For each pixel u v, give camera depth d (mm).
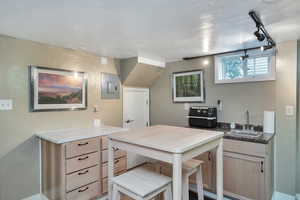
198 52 3031
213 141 1700
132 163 3441
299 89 2492
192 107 3275
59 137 2234
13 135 2293
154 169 1988
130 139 1560
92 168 2400
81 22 1807
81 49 2832
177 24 1868
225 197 2496
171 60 3672
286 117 2475
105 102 3340
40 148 2514
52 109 2623
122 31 2062
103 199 2523
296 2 1420
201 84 3377
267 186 2178
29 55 2408
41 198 2508
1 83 2203
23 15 1646
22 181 2363
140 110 4020
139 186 1431
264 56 2727
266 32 2064
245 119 2887
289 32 2111
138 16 1671
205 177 2592
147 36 2230
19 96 2336
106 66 3354
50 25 1890
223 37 2275
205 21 1796
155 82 4117
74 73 2869
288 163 2461
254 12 1594
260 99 2754
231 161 2418
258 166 2219
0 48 2189
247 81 2850
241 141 2336
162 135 1705
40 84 2504
